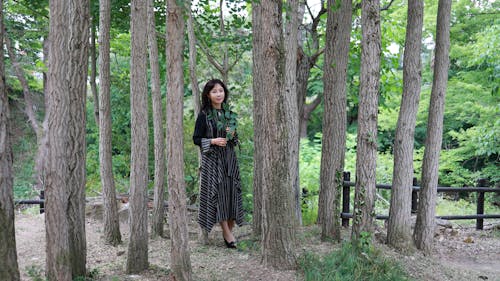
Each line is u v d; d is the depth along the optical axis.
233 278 3.66
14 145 16.88
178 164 3.26
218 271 3.82
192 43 4.97
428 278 4.22
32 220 5.77
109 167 4.70
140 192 3.65
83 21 3.37
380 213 7.87
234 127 4.46
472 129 11.59
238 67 9.30
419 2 4.82
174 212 3.29
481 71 11.20
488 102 10.86
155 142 4.97
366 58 4.34
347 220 5.99
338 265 4.02
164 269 3.75
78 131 3.37
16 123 17.55
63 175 2.94
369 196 4.38
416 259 4.73
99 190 9.30
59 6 2.76
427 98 12.55
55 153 2.89
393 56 7.88
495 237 6.30
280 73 3.75
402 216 4.91
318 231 5.36
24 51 12.50
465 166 14.16
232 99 7.82
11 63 13.15
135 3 3.64
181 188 3.29
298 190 5.63
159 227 5.04
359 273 3.80
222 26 6.69
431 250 5.15
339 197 4.94
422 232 5.12
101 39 4.67
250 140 7.62
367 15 4.32
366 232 4.23
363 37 4.36
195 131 4.51
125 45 8.99
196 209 6.71
